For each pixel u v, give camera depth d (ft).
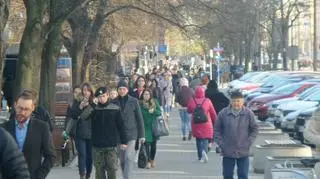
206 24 141.49
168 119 189.88
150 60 363.15
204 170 96.37
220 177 89.40
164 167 99.30
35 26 93.15
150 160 98.17
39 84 94.99
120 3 148.56
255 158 92.53
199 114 103.50
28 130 46.62
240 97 67.26
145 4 135.85
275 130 115.24
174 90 237.86
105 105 69.77
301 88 178.81
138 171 94.94
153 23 162.61
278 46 366.02
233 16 140.87
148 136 96.17
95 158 70.33
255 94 200.03
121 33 199.31
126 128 78.13
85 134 83.05
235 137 67.21
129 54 356.59
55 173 91.30
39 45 93.97
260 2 316.60
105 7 145.07
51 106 105.19
